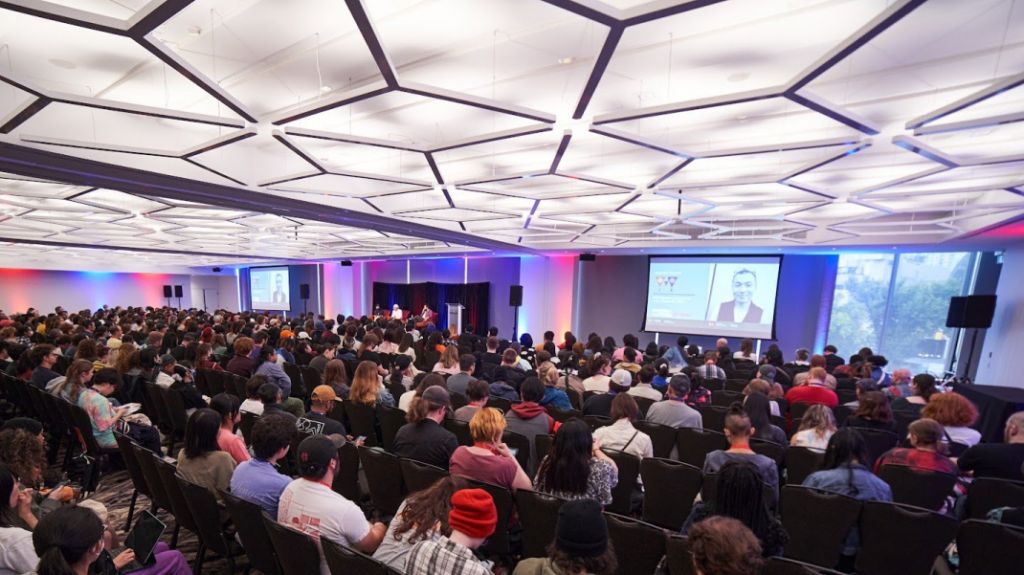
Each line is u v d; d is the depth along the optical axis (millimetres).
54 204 9273
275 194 7262
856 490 2803
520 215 9391
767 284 13500
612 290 16953
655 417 4574
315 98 5160
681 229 12594
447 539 1731
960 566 2469
